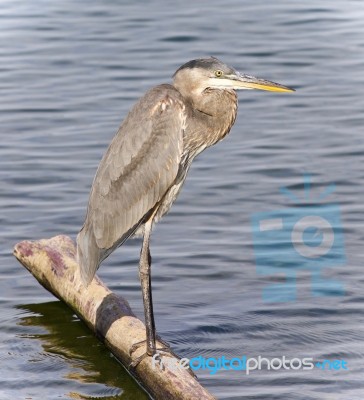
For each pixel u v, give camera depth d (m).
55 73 23.31
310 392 10.91
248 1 29.45
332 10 28.38
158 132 10.95
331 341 12.09
